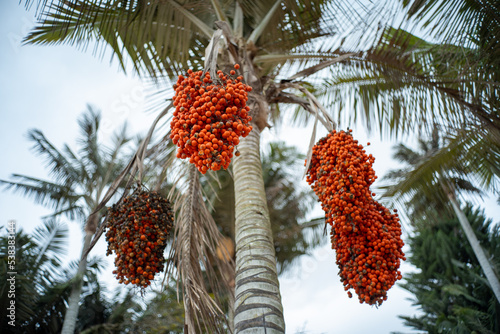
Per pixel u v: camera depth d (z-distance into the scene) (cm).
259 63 551
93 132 1409
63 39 554
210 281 405
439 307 1356
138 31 531
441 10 492
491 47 504
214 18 580
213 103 295
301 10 570
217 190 1223
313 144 365
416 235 1575
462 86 545
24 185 1260
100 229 362
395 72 552
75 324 1139
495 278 1280
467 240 1477
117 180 388
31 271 1088
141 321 1098
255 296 328
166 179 511
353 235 337
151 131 415
